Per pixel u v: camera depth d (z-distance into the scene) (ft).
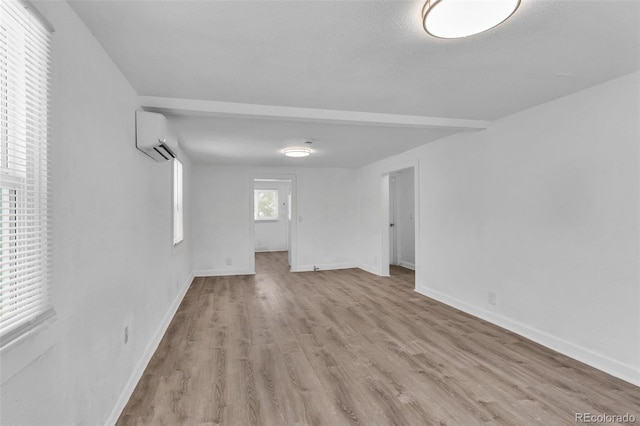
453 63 7.55
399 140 15.57
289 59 7.25
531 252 10.97
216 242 22.72
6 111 3.66
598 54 7.17
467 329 12.12
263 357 9.95
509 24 5.95
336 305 15.42
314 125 12.49
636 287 8.20
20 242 3.92
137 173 8.71
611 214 8.69
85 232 5.54
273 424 6.81
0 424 3.45
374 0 5.20
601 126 8.87
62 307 4.76
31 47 3.90
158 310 11.21
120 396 7.23
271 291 18.20
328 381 8.52
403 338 11.40
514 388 8.11
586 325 9.33
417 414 7.11
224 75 8.04
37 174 4.07
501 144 12.09
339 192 25.03
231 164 22.67
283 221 36.45
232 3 5.24
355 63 7.50
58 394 4.64
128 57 6.96
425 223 16.78
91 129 5.83
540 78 8.46
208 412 7.20
